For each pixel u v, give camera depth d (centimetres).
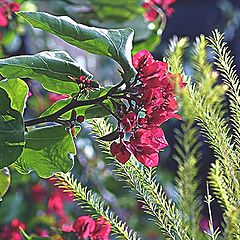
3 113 69
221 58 72
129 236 74
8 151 69
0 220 147
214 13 218
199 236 71
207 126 70
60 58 70
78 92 71
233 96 71
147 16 120
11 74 68
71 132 72
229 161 69
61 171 74
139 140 68
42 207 151
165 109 68
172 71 73
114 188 156
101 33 68
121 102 69
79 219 74
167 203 77
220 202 70
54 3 129
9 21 120
